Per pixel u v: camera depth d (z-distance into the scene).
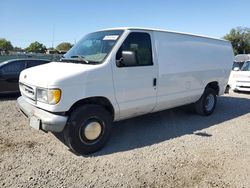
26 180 3.54
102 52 4.66
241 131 5.87
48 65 4.83
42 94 4.11
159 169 3.95
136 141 5.07
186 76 6.02
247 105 8.82
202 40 6.56
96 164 4.06
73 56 4.96
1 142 4.79
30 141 4.88
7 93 9.30
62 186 3.43
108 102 4.60
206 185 3.55
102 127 4.55
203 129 5.93
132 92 4.87
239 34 56.72
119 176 3.72
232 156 4.48
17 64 9.56
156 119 6.62
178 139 5.23
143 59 5.03
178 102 6.00
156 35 5.33
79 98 4.19
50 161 4.10
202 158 4.37
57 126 4.04
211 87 7.23
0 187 3.35
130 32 4.86
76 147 4.29
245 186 3.56
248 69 11.86
